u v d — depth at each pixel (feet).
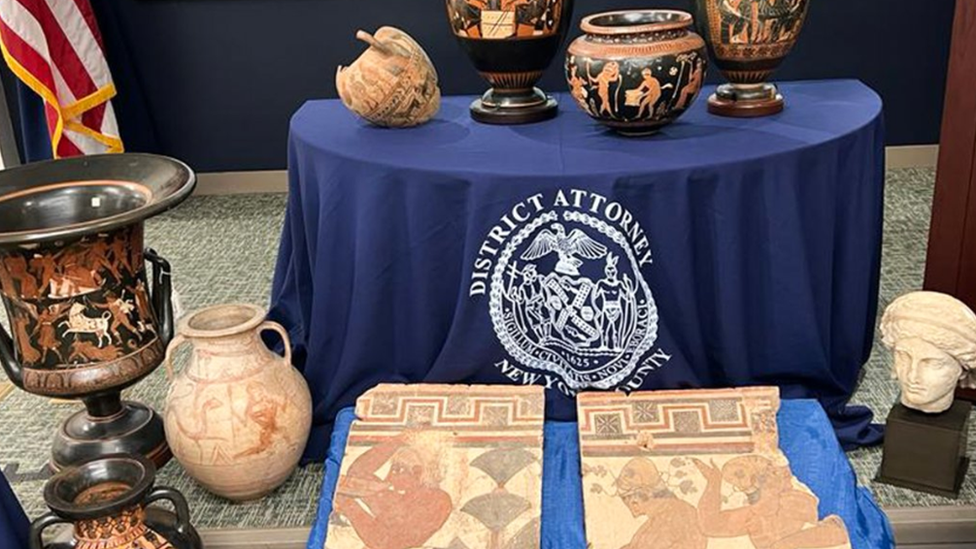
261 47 12.26
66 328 6.21
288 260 7.78
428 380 6.65
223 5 12.01
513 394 6.41
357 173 6.33
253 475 6.31
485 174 5.93
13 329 6.31
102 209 6.60
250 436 6.16
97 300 6.22
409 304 6.57
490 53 6.72
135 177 6.64
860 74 12.17
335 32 12.17
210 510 6.55
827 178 6.33
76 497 5.24
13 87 12.44
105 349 6.35
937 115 12.26
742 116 6.86
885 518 5.65
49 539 6.27
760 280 6.44
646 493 5.71
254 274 10.48
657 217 6.01
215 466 6.21
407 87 6.77
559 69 12.21
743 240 6.23
